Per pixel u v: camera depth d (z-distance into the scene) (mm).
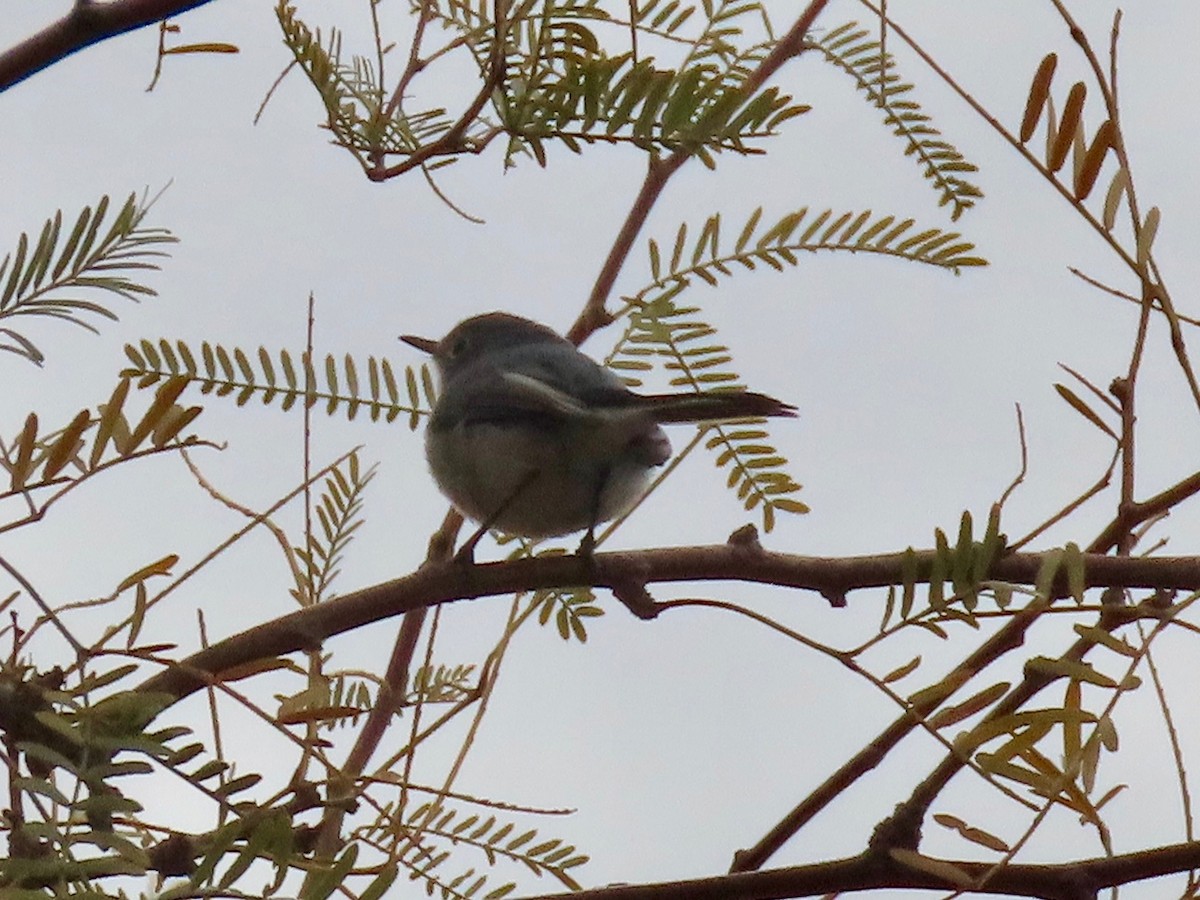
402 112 5023
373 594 5387
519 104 4141
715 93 3979
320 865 3699
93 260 4441
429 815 4676
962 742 4148
